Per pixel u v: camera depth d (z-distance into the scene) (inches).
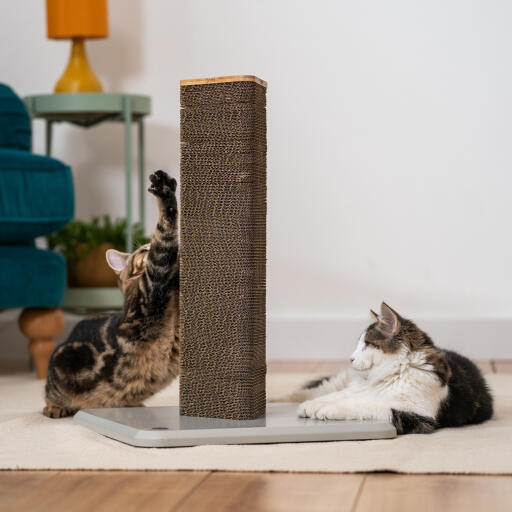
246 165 104.6
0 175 141.0
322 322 172.9
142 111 165.3
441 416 109.5
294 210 175.3
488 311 171.6
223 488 91.5
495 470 94.4
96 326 116.0
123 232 166.2
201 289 106.3
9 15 180.9
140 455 99.0
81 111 161.5
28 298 144.5
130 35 179.3
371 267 173.9
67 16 165.5
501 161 171.0
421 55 172.1
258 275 106.3
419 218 172.7
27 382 146.4
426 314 172.9
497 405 123.3
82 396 115.0
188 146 105.6
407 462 96.3
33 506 88.7
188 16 177.9
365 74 173.3
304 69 174.6
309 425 103.9
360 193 173.9
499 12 170.7
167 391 133.0
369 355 109.7
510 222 171.0
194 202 105.9
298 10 174.6
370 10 173.0
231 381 106.0
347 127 173.9
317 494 90.0
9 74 181.3
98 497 90.1
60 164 145.9
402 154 172.9
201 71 178.1
